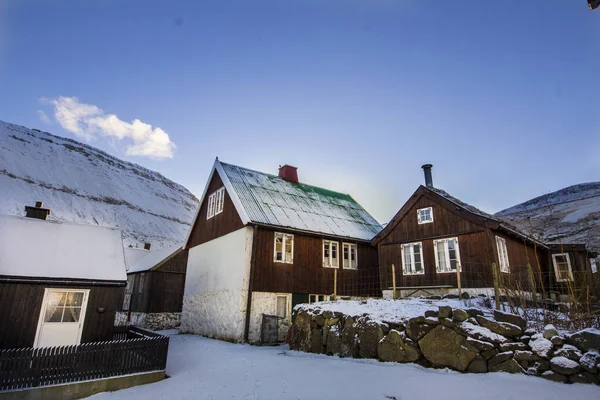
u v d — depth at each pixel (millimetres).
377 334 9836
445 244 16000
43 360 7594
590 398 5750
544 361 7113
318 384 7805
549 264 19578
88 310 10461
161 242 94438
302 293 17859
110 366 8352
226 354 12375
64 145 143500
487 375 7387
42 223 12062
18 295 9695
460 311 8547
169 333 21203
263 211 18109
